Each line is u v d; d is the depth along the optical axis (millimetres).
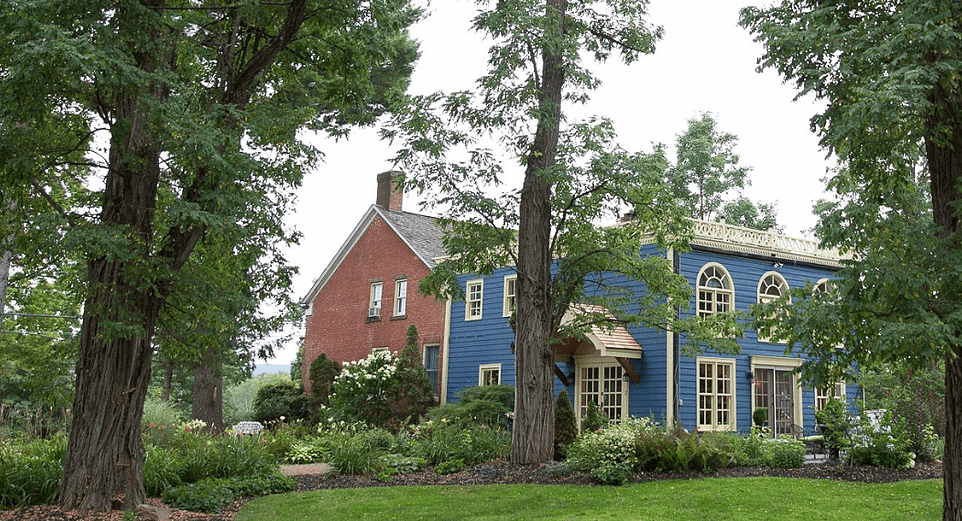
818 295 8820
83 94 10000
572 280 16062
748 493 11797
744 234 21984
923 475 14320
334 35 12422
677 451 13922
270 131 11289
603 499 11484
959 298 8188
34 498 10656
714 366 20828
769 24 9711
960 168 9055
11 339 19750
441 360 26375
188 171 11242
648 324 16719
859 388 23359
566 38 14781
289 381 30562
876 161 10016
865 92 7996
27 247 10414
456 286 15625
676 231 15461
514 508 11086
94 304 9930
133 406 10609
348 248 31703
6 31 8562
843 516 10367
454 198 15148
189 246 10891
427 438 17969
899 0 9391
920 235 8531
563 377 22016
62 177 12602
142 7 9539
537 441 15031
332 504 11570
